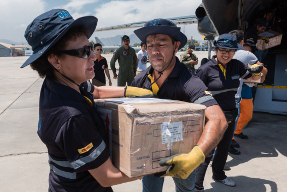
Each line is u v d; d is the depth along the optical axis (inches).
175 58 53.7
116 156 36.8
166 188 91.0
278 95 183.2
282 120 170.7
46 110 33.0
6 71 559.2
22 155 118.7
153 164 35.5
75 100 33.1
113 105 37.3
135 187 92.4
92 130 32.6
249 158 115.7
